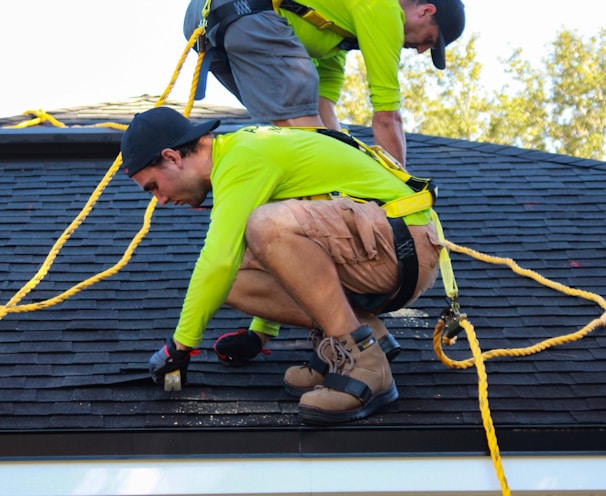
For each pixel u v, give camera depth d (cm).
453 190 478
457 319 315
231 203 300
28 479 292
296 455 295
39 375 326
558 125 3222
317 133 325
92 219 449
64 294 359
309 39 377
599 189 480
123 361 335
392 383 311
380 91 361
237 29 369
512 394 319
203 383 323
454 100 3222
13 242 427
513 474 295
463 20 390
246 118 553
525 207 462
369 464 295
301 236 298
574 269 410
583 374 331
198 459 294
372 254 304
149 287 389
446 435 299
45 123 537
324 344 306
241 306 334
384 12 354
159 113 313
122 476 292
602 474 296
